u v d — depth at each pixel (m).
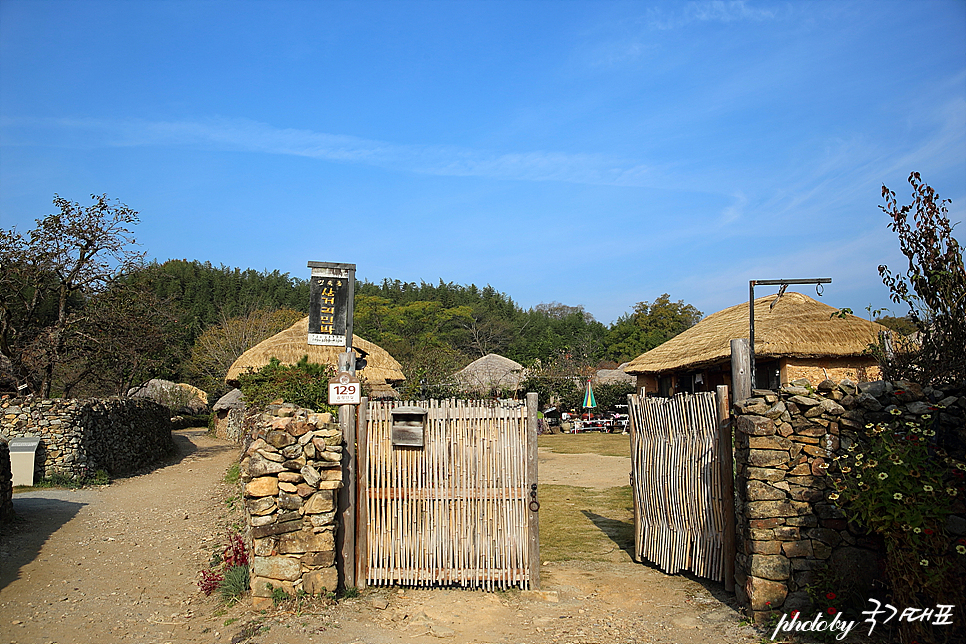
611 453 21.67
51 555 8.45
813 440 5.95
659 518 7.73
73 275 20.45
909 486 4.94
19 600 6.71
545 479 15.58
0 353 19.84
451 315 77.19
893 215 6.41
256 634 5.67
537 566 6.88
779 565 5.80
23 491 13.86
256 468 6.43
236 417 28.78
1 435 15.03
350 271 7.80
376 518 6.89
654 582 7.12
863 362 17.38
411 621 5.97
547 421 32.94
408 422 6.90
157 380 39.34
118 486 15.40
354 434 6.89
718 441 6.69
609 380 40.56
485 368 35.94
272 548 6.39
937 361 6.34
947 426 5.69
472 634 5.70
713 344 18.70
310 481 6.41
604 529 9.92
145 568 8.01
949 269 6.00
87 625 6.07
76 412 15.66
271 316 46.22
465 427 6.97
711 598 6.48
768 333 17.22
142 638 5.76
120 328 21.36
